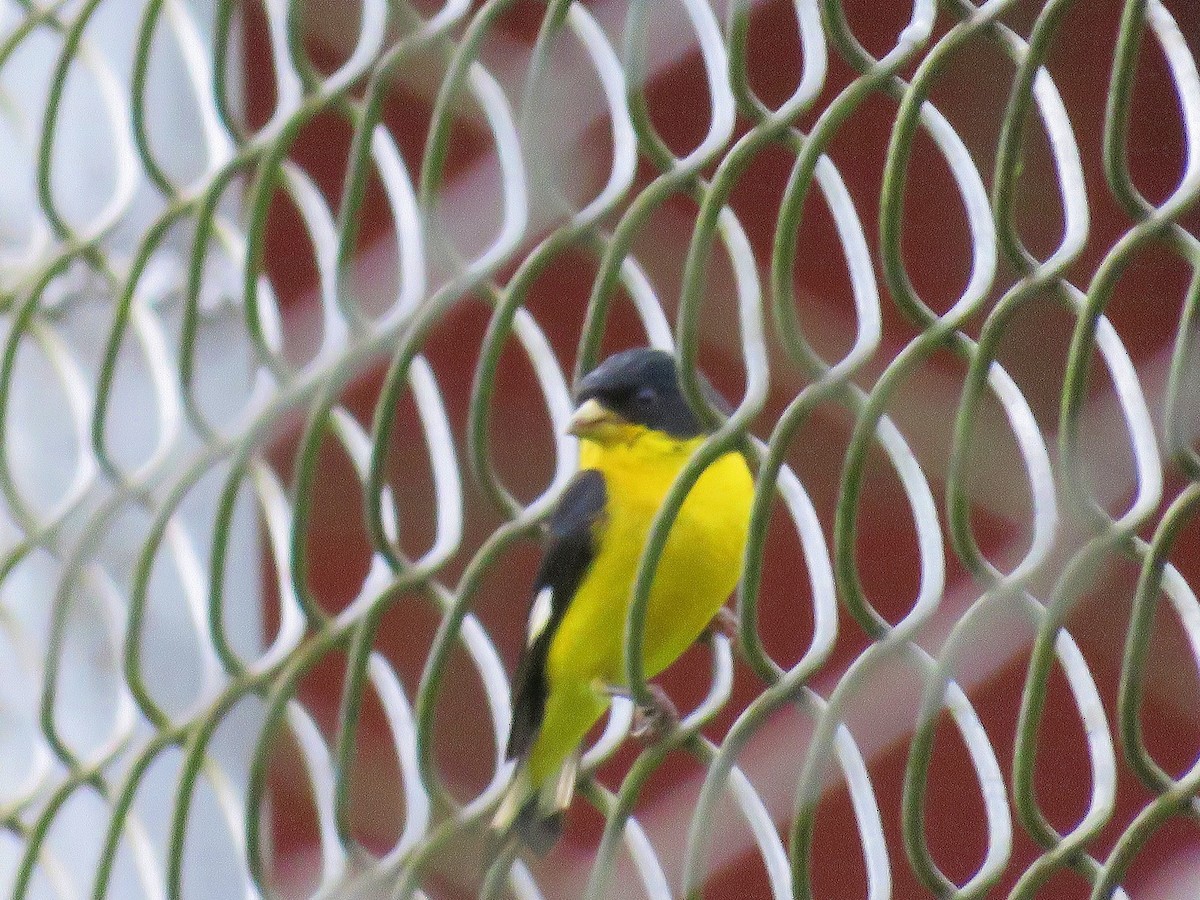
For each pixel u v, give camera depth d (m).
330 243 5.23
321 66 8.27
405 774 5.23
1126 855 3.70
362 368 5.75
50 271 5.86
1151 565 3.64
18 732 6.43
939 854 8.62
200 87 5.58
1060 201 7.91
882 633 3.94
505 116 4.80
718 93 4.40
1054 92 3.91
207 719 5.14
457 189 8.18
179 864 5.17
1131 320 7.80
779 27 8.46
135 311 5.99
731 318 8.39
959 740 8.52
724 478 6.02
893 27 8.13
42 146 5.81
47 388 6.49
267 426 5.09
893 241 3.88
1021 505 7.72
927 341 3.86
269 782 8.86
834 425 8.46
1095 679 7.90
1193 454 3.65
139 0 6.36
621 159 4.59
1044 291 3.79
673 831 8.63
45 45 6.54
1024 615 3.83
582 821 8.91
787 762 8.45
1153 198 7.73
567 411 5.01
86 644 6.44
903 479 4.00
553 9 4.56
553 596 6.15
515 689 6.23
